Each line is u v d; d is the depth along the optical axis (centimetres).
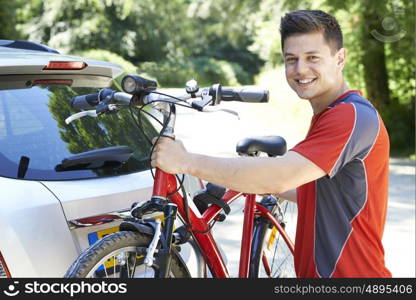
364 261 295
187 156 284
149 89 295
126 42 3941
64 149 342
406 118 1730
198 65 4278
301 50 292
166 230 304
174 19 4350
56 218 313
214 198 359
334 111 284
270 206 432
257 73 4800
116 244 292
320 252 300
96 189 332
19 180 318
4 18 2145
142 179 358
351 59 1692
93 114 308
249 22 3303
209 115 1969
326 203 296
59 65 354
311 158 278
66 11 3694
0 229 301
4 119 334
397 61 1742
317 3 1539
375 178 291
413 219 866
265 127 1802
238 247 700
